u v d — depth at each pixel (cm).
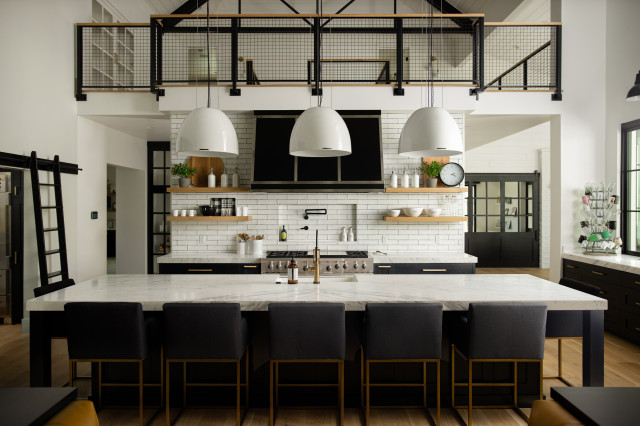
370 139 523
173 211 556
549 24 536
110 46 661
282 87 533
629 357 406
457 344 278
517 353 257
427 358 259
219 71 849
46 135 505
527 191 985
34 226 520
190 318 255
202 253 553
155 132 712
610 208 525
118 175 816
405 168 557
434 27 894
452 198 561
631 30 503
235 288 313
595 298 279
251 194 563
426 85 532
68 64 548
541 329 256
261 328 304
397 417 290
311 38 857
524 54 796
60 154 533
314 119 286
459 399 306
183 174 541
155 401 305
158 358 306
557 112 546
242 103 534
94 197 621
